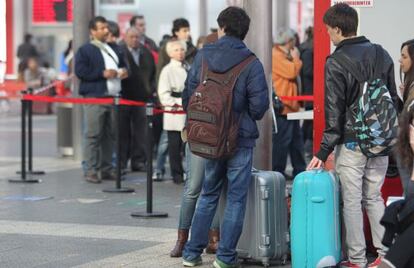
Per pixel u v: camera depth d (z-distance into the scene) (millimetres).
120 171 23156
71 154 30984
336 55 13898
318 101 15648
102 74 24359
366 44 14000
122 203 21344
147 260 15234
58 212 20125
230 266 14469
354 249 14117
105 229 18094
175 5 47938
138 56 26281
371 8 15891
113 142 25250
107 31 24578
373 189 14250
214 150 13836
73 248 16250
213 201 14633
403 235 10008
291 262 14461
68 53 34719
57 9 46656
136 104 23203
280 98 23453
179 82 23891
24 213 19984
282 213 14844
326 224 13594
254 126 14312
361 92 13750
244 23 14336
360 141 13781
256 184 14602
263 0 15969
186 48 24875
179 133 24172
